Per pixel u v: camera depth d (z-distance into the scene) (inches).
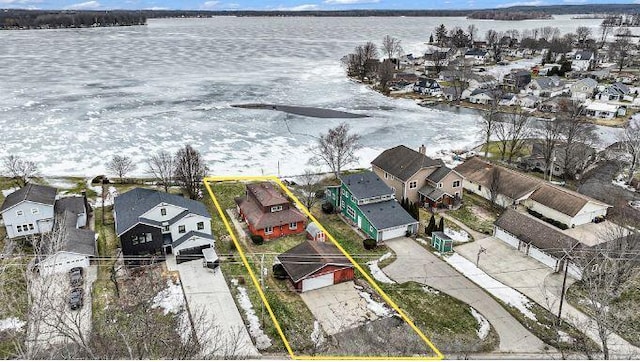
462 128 3021.7
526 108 3550.7
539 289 1226.6
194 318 1010.1
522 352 982.4
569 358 951.6
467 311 1128.8
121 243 1289.4
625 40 6761.8
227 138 2682.1
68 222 1376.7
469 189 1915.6
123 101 3508.9
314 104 3644.2
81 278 1202.0
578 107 3078.2
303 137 2736.2
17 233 1446.9
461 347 987.9
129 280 1222.3
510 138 2714.1
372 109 3548.2
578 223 1611.7
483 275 1291.8
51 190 1578.5
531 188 1723.7
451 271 1311.5
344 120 3166.8
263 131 2842.0
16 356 899.4
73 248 1244.5
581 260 1175.6
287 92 4052.7
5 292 1105.4
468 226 1594.5
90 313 1063.6
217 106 3440.0
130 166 2140.7
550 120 3112.7
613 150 2285.9
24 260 1261.1
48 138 2586.1
